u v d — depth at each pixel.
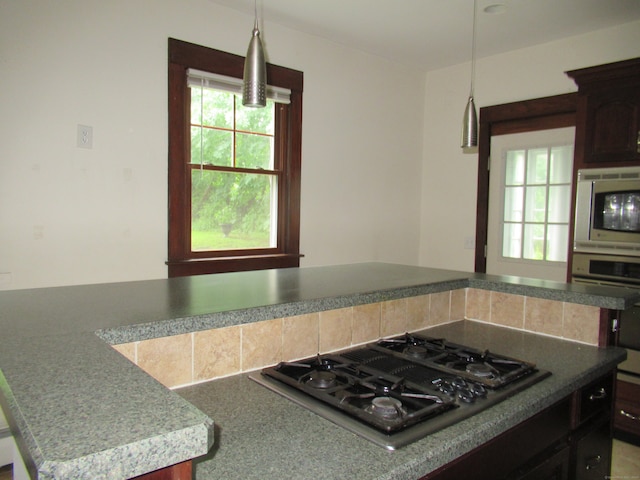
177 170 2.99
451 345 1.47
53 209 2.54
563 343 1.61
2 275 2.40
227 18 3.16
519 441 1.11
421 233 4.61
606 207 2.90
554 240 3.74
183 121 3.01
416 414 0.93
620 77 2.85
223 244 3.31
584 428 1.41
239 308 1.19
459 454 0.88
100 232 2.71
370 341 1.53
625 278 2.82
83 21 2.59
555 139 3.71
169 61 2.91
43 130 2.49
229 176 3.31
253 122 3.41
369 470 0.75
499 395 1.09
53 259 2.55
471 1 2.99
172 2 2.91
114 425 0.55
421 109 4.55
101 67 2.66
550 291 1.68
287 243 3.60
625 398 2.74
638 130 2.80
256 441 0.84
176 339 1.08
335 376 1.14
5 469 2.08
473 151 4.21
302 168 3.66
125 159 2.78
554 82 3.66
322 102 3.75
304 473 0.73
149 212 2.89
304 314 1.32
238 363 1.19
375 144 4.16
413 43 3.78
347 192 3.98
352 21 3.35
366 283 1.68
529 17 3.22
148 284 1.60
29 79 2.43
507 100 3.95
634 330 2.68
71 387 0.67
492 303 1.85
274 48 3.42
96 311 1.14
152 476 0.56
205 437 0.56
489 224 4.14
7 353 0.83
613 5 3.02
